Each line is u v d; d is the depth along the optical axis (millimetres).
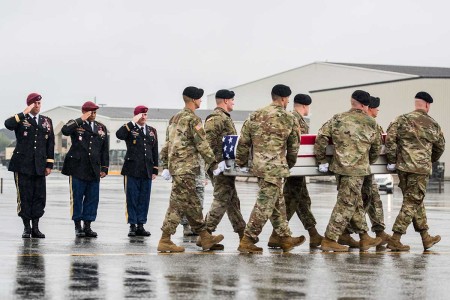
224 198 11500
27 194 12133
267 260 9750
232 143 11195
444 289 7781
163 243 10578
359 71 76188
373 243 11266
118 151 73688
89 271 8633
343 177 11008
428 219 17453
